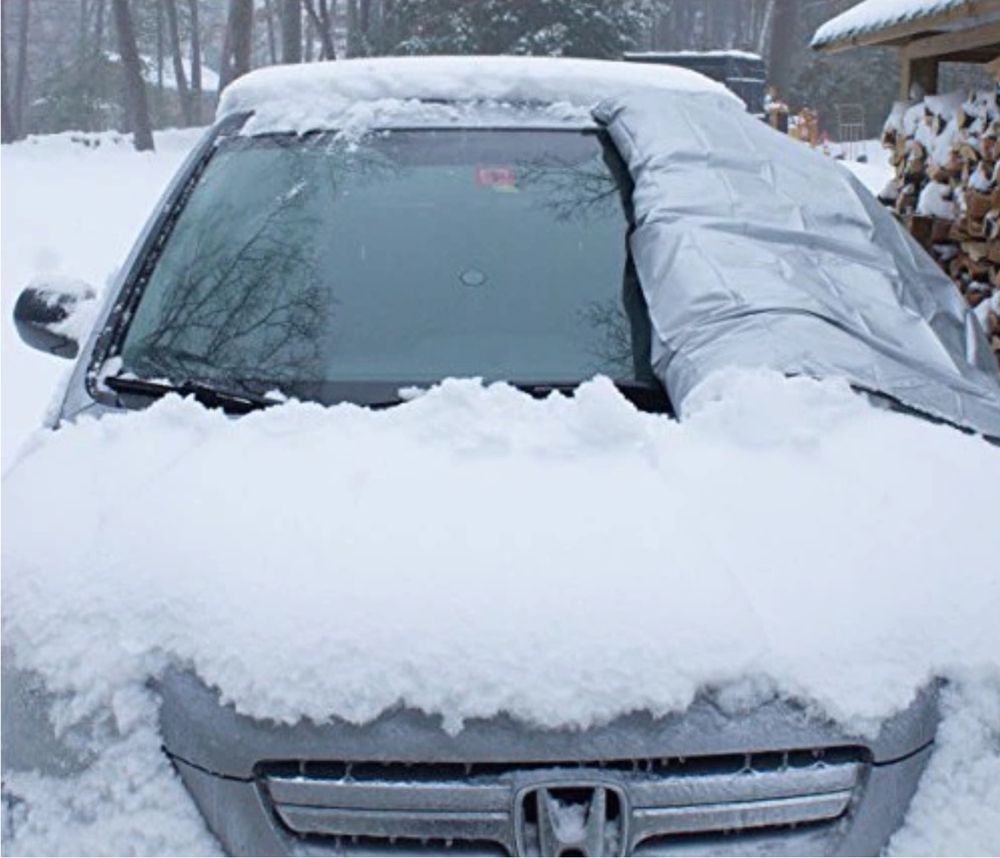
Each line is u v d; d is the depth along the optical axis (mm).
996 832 1870
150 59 72250
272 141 3424
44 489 2309
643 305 2922
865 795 1856
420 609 1883
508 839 1800
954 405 2652
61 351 3215
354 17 42281
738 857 1821
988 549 2121
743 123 3531
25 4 60656
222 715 1851
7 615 2059
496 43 30531
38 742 1953
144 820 1853
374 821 1809
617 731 1807
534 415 2336
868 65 41375
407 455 2227
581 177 3291
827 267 2980
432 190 3236
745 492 2141
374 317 2885
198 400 2645
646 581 1928
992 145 7191
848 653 1889
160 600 1965
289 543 2012
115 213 17531
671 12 62938
